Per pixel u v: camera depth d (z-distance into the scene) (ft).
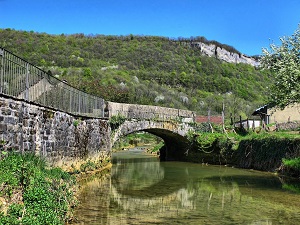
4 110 33.19
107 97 144.05
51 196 30.53
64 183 38.34
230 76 278.46
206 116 120.47
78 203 40.68
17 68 37.91
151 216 35.86
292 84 52.11
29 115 39.60
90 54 258.37
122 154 141.18
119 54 273.13
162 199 45.85
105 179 64.75
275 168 74.08
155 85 223.92
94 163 72.84
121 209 38.99
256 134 90.48
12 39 228.02
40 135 42.96
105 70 222.07
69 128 56.85
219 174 75.25
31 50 222.48
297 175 65.00
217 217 35.50
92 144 72.02
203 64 290.97
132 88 190.19
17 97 37.09
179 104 203.21
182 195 48.96
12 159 31.04
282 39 56.75
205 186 57.62
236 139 97.30
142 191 52.06
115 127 88.84
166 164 101.71
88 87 142.92
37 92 44.24
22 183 28.22
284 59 54.85
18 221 23.04
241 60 378.53
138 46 294.66
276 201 43.93
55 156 49.06
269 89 60.39
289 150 71.36
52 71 184.55
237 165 92.58
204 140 104.01
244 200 44.83
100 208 39.09
